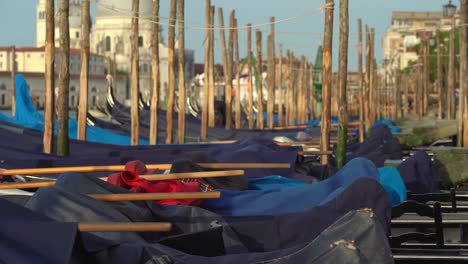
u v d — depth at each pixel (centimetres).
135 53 3036
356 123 5628
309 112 9156
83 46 2739
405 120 5941
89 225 878
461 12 2984
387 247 851
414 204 1384
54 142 2405
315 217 1173
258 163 1950
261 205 1358
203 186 1514
